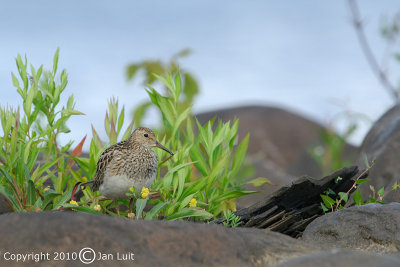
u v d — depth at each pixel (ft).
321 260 20.90
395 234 27.78
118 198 35.91
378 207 29.35
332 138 65.00
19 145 38.29
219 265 22.04
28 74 39.68
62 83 40.63
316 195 35.86
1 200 36.45
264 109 118.01
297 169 104.78
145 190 34.47
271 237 24.91
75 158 38.09
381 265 19.77
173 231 22.90
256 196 63.77
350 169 35.50
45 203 35.09
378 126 55.26
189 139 42.11
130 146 35.58
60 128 41.06
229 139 41.55
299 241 25.00
